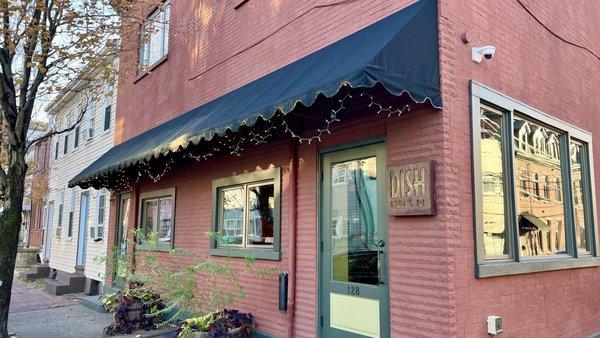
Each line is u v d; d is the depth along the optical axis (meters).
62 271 15.70
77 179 10.57
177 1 9.91
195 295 6.88
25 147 7.10
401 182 4.45
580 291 6.09
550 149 6.14
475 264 4.30
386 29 4.37
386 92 4.32
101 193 13.41
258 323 6.37
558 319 5.48
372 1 5.16
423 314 4.19
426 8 4.37
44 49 7.17
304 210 5.84
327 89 3.80
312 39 5.98
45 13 7.16
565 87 6.46
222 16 8.19
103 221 12.97
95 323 8.48
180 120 8.17
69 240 15.98
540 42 5.99
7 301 6.46
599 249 6.72
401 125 4.59
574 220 6.28
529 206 5.51
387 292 4.67
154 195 9.79
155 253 9.05
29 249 21.70
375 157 5.05
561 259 5.78
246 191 7.12
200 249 7.93
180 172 8.89
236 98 6.35
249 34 7.34
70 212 16.47
